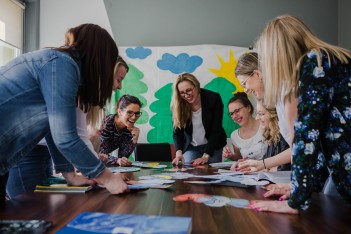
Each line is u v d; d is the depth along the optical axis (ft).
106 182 2.88
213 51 11.24
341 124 2.36
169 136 11.09
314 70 2.33
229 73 11.20
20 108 2.81
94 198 2.69
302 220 2.03
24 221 1.86
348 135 2.36
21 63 2.83
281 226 1.90
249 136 7.96
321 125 2.29
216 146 8.13
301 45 2.65
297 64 2.49
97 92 3.23
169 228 1.54
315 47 2.56
